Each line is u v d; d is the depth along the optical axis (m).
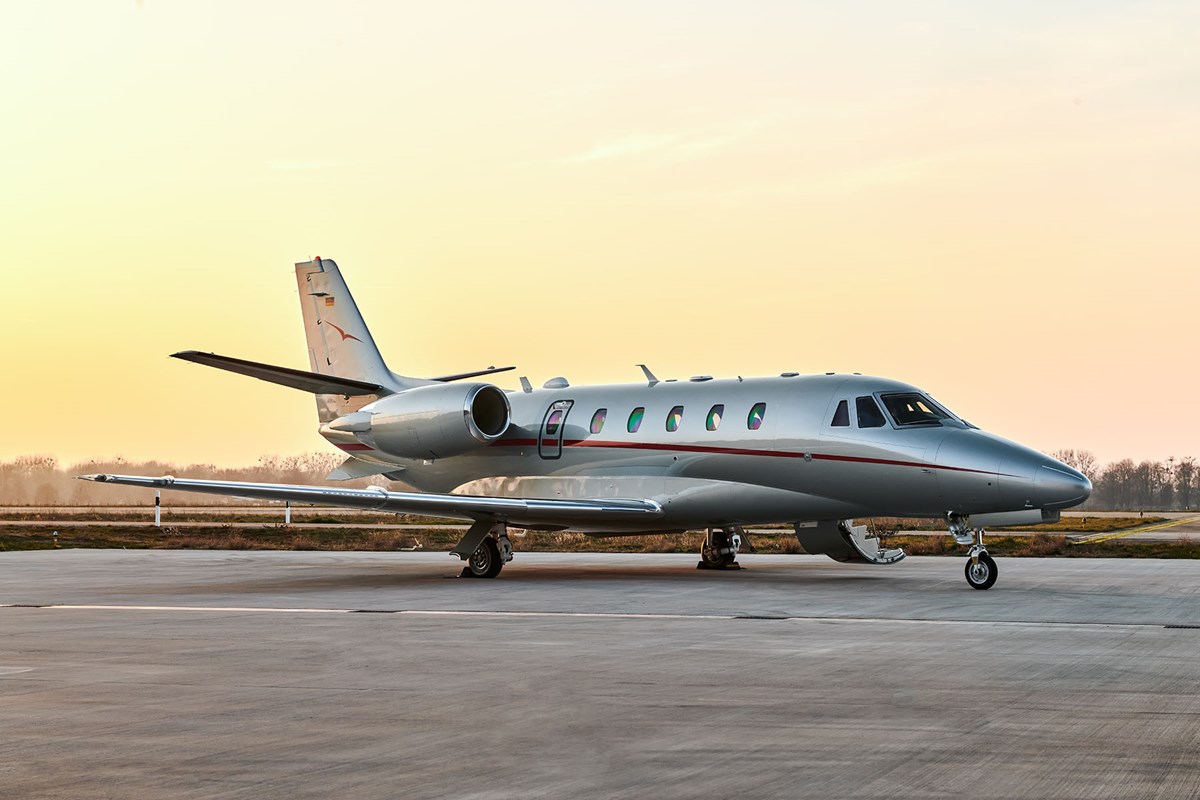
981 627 15.92
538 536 47.75
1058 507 22.30
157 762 8.16
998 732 9.00
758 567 29.75
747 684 11.20
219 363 26.64
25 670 12.27
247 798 7.25
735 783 7.55
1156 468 126.69
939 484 23.06
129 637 15.13
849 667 12.26
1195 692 10.71
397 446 28.28
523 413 29.11
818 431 24.64
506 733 9.03
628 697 10.54
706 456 26.02
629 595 21.08
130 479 22.33
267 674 11.94
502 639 14.75
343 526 58.72
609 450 27.48
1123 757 8.18
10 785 7.58
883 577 25.61
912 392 24.45
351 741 8.78
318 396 32.72
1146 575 25.81
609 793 7.33
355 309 32.22
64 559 35.16
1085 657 12.98
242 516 81.94
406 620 17.09
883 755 8.27
